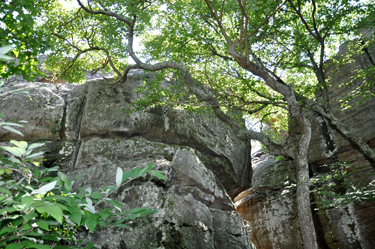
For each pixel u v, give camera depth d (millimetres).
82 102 11695
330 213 13094
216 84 10766
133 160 10156
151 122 11109
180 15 9781
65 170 10156
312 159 14727
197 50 10250
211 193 9984
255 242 15039
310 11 10711
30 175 1903
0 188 1437
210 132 12406
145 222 7961
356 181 11898
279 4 9562
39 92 11328
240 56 7555
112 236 7703
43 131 10625
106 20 9016
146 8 9750
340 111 14289
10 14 5508
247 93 10836
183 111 11625
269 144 8492
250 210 15859
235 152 13555
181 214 8359
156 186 8695
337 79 14992
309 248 6789
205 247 8578
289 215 14148
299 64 10328
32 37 6086
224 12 9352
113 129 10703
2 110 10594
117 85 11711
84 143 10555
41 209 1294
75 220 1519
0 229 1520
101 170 9438
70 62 11664
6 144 9930
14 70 6219
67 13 10859
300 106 8383
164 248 7645
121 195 8500
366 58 14336
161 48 10195
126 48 10297
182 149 10000
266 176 16703
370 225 11898
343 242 12438
